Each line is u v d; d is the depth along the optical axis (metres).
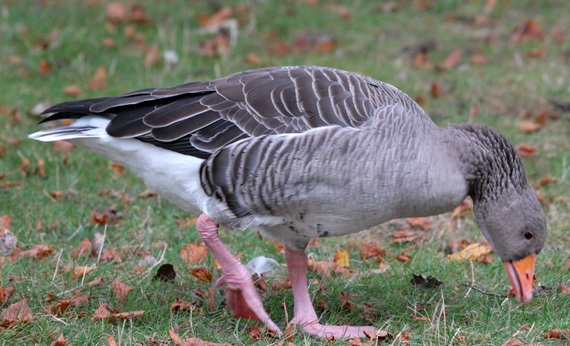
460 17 22.09
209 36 20.53
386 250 12.33
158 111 9.58
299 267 10.26
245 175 9.30
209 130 9.46
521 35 20.83
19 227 12.48
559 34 20.77
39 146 15.40
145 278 11.01
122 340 9.19
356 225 9.63
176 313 10.19
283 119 9.35
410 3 22.97
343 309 10.61
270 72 9.95
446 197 9.66
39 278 10.79
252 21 20.97
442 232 13.02
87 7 21.11
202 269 11.19
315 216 9.51
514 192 9.95
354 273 11.52
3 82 17.94
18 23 20.02
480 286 11.26
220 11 21.28
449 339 9.37
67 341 9.08
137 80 18.16
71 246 12.09
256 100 9.48
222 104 9.53
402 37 21.00
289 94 9.49
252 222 9.55
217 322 10.02
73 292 10.47
